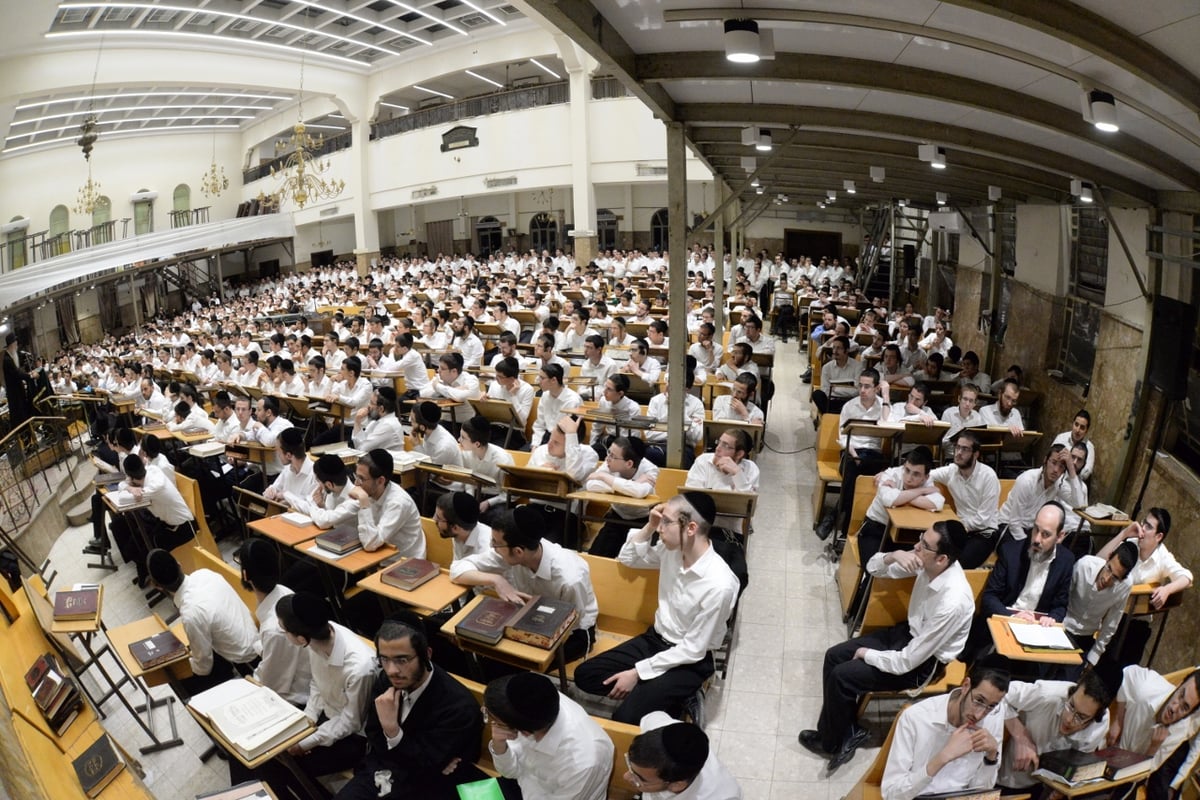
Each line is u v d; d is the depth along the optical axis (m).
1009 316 10.73
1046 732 3.39
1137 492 6.45
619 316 13.56
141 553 6.67
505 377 7.86
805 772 4.05
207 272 38.16
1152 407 6.30
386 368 10.05
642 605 4.57
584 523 6.26
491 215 30.45
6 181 27.98
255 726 3.24
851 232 25.12
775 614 5.57
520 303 16.70
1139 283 6.21
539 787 3.12
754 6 3.61
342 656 3.57
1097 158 5.30
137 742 4.65
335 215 32.28
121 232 33.03
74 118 26.97
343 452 6.86
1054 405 8.76
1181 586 4.48
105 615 6.36
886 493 5.27
